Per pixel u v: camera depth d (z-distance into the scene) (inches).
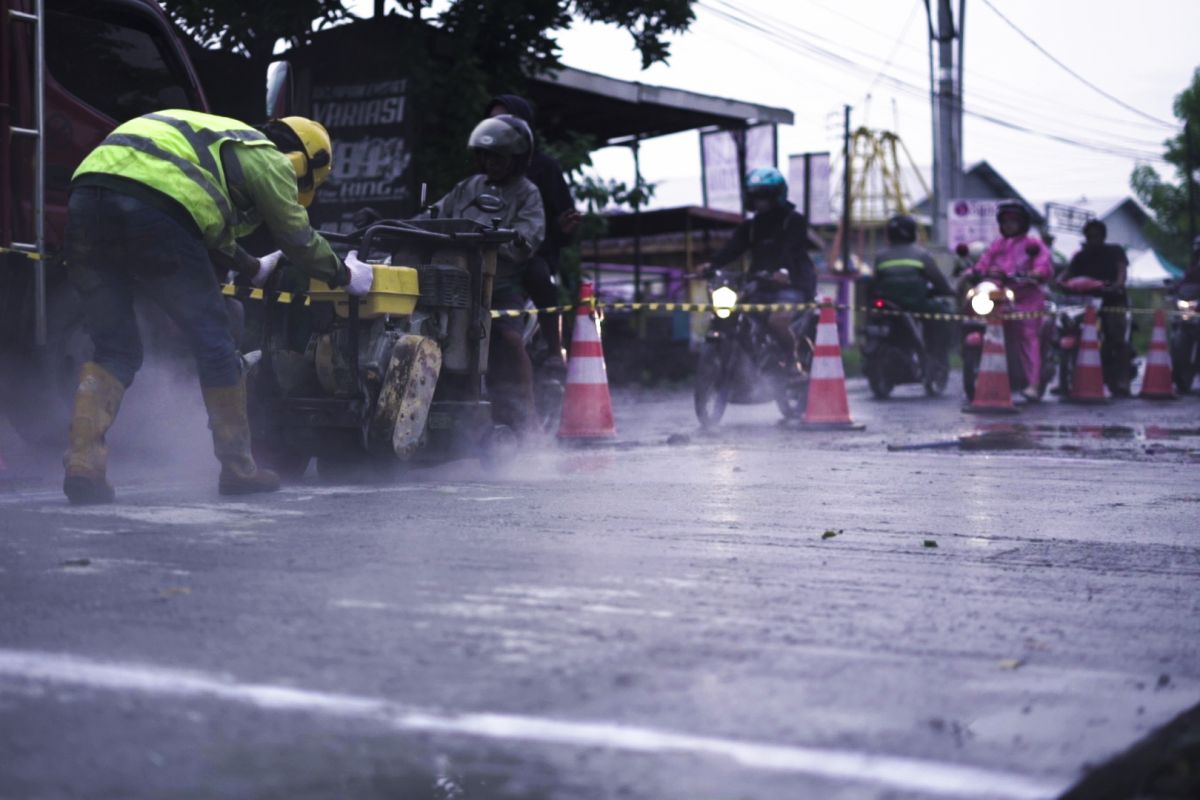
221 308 259.8
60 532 211.6
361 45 635.5
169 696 120.4
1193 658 141.3
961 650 141.9
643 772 101.7
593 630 147.3
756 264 519.5
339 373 288.8
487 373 358.6
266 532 214.1
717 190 1085.1
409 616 152.9
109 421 250.8
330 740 108.8
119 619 150.1
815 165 1556.3
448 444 308.2
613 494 274.5
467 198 364.5
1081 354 674.8
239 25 597.9
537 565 186.7
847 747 107.5
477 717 114.8
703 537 216.2
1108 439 446.0
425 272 297.9
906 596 171.0
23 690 122.1
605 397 412.5
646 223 1125.7
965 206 1770.4
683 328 924.0
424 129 647.1
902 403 673.0
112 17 343.3
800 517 243.9
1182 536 230.2
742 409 609.0
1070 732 111.8
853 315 1876.2
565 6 661.9
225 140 257.0
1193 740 112.3
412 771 102.3
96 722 113.2
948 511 257.3
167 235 249.3
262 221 267.1
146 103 351.9
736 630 148.6
